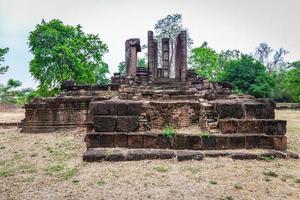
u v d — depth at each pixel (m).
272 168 6.88
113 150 7.87
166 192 5.46
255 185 5.81
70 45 28.06
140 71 21.14
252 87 34.19
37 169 7.09
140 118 8.59
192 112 10.00
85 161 7.44
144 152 7.64
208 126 8.72
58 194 5.43
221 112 8.70
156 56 22.62
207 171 6.62
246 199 5.14
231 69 35.94
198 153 7.56
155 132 8.42
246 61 36.31
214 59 41.22
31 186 5.90
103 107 8.59
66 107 13.02
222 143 8.13
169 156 7.52
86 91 16.61
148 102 9.56
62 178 6.34
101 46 30.00
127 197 5.24
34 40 27.44
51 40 27.47
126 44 21.78
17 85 41.31
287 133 12.50
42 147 9.60
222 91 16.42
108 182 6.01
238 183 5.91
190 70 21.44
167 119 9.86
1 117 22.75
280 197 5.24
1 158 8.27
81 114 12.99
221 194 5.36
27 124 12.97
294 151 8.62
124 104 8.59
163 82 18.92
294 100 43.62
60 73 27.42
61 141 10.53
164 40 22.36
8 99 40.47
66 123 12.96
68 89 16.98
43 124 12.95
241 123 8.46
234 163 7.21
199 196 5.27
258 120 8.45
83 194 5.41
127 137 8.23
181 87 17.59
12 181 6.23
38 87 28.02
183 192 5.45
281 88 45.25
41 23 28.20
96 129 8.47
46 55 27.03
